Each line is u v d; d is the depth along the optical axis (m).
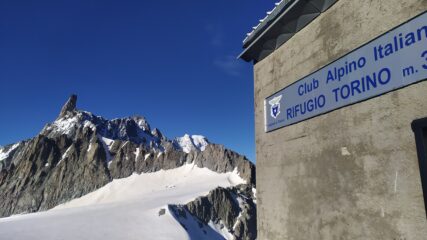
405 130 3.53
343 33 4.61
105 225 115.19
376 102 3.93
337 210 4.35
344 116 4.41
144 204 147.25
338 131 4.49
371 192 3.86
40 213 151.50
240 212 152.50
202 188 182.75
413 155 3.41
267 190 6.11
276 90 6.21
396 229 3.50
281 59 6.16
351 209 4.12
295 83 5.58
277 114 6.03
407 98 3.55
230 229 140.62
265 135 6.42
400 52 3.68
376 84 3.94
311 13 5.25
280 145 5.85
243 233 139.62
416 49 3.50
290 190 5.41
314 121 5.01
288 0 5.29
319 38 5.12
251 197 175.00
